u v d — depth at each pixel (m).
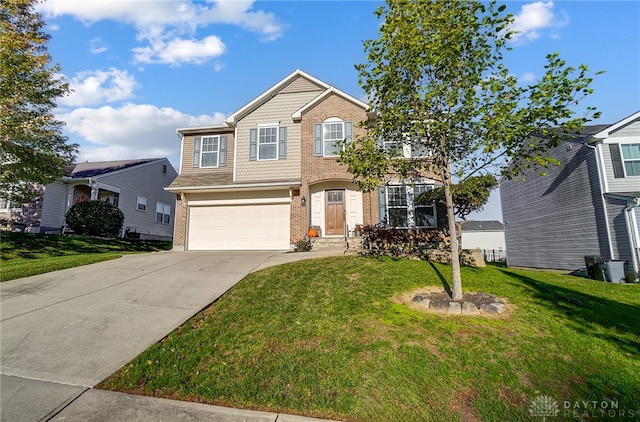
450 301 6.17
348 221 14.19
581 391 3.95
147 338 4.92
